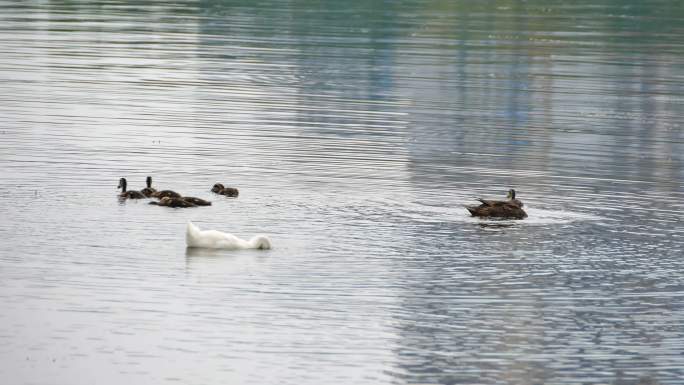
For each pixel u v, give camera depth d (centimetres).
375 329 3425
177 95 7250
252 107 6912
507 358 3259
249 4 13138
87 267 3850
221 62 8706
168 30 10594
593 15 12788
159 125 6253
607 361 3266
